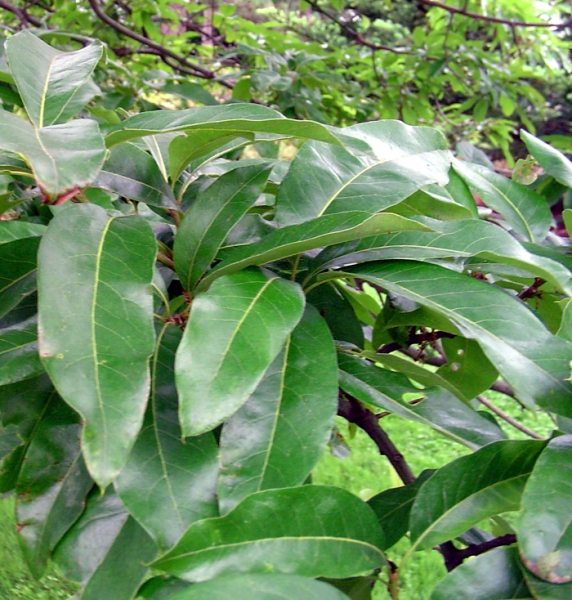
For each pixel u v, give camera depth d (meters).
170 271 0.46
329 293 0.51
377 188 0.43
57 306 0.30
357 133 0.45
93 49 0.45
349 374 0.40
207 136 0.41
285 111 1.22
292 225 0.38
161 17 1.77
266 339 0.31
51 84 0.42
